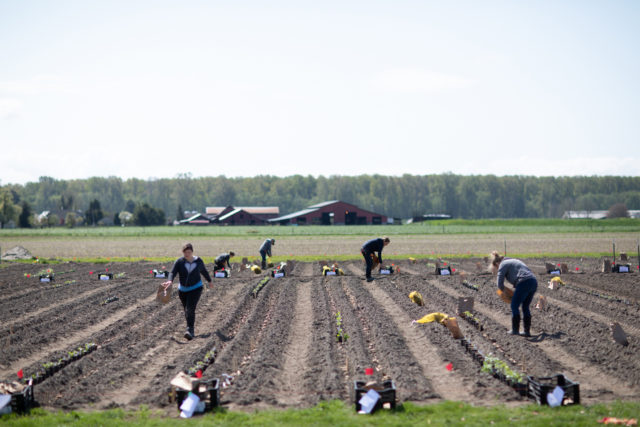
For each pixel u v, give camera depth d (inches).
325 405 335.9
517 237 2455.7
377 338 508.7
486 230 3309.5
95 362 454.9
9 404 333.4
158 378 402.0
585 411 315.6
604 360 435.5
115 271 1226.0
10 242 2427.4
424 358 450.3
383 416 311.1
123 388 389.1
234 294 821.9
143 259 1513.3
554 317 608.4
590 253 1557.6
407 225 4690.0
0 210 5521.7
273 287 881.5
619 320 591.2
